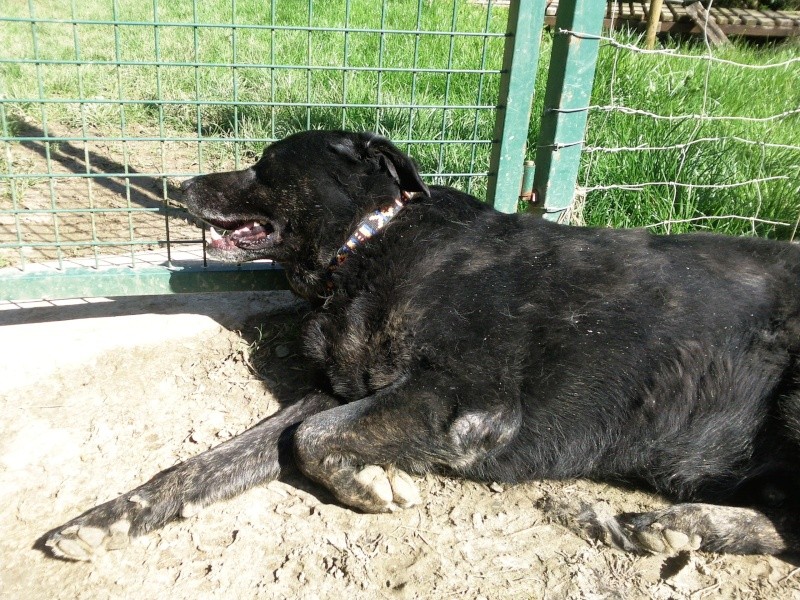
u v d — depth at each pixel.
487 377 0.59
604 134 1.14
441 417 0.59
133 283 0.78
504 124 0.81
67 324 0.78
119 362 0.74
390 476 0.60
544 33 1.82
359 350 0.63
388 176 0.68
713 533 0.57
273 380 0.74
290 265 0.73
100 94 1.42
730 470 0.61
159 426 0.67
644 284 0.61
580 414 0.61
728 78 1.60
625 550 0.57
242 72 1.51
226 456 0.61
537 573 0.55
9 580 0.53
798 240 1.04
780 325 0.59
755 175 1.13
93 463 0.63
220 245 0.72
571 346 0.60
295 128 1.26
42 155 1.20
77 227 0.98
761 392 0.59
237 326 0.81
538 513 0.61
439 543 0.57
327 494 0.61
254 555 0.55
